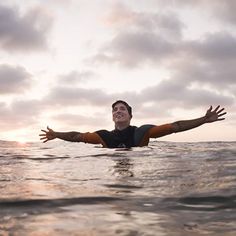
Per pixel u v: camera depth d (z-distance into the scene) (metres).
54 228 1.67
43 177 3.30
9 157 5.58
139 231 1.64
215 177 3.15
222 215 1.91
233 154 5.34
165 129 6.38
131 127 6.77
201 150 6.27
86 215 1.91
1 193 2.46
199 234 1.59
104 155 5.56
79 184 2.90
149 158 4.96
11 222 1.77
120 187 2.75
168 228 1.68
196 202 2.22
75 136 6.70
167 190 2.60
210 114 6.15
